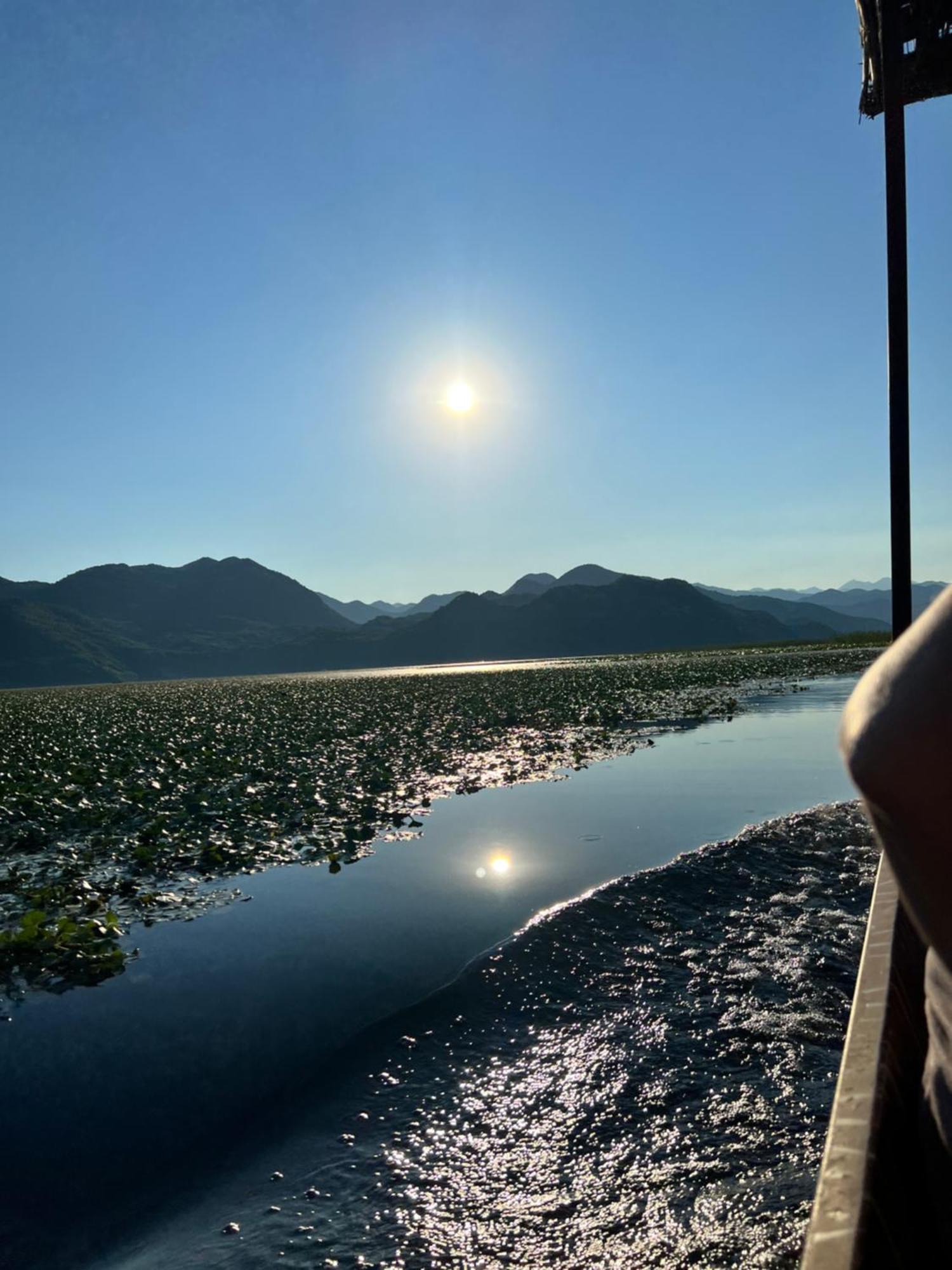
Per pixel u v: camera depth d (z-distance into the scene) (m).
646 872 6.69
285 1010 4.80
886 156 4.77
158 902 7.01
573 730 18.08
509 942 5.49
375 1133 3.64
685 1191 3.12
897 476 4.98
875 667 0.97
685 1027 4.38
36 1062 4.34
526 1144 3.50
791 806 9.43
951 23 4.73
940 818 0.82
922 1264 1.29
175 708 32.75
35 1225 3.17
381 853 8.23
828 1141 1.35
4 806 11.43
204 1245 3.04
